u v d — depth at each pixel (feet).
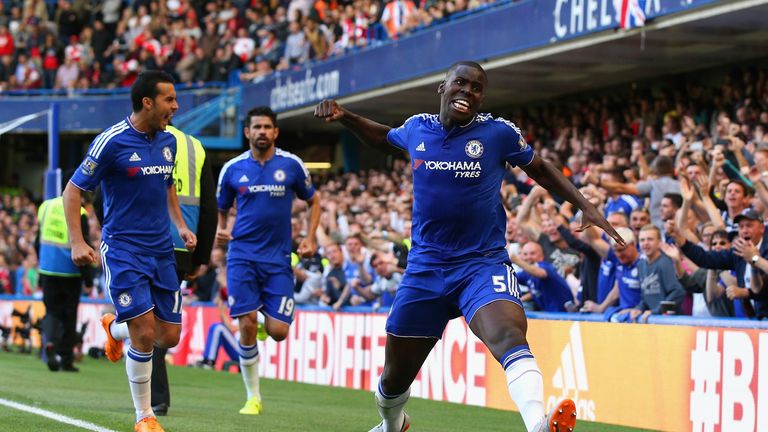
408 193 52.31
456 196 18.44
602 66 53.31
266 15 81.71
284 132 81.92
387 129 19.65
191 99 79.66
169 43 86.02
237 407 31.53
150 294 23.13
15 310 56.59
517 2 50.72
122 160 22.56
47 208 43.50
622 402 28.96
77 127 85.40
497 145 18.48
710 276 29.27
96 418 25.75
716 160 34.09
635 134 51.85
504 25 51.62
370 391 39.24
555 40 48.19
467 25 54.34
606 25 44.93
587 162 48.03
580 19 46.47
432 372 36.88
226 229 30.81
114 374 43.73
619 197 38.86
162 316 23.58
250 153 30.27
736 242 27.25
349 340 41.09
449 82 18.22
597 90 61.00
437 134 18.57
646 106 51.42
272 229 30.01
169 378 43.29
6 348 58.29
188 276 28.40
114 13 93.04
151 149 22.90
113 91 84.99
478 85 18.16
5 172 100.17
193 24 86.48
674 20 42.75
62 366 44.04
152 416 23.04
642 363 28.32
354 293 42.52
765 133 40.60
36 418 25.45
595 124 55.77
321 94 67.15
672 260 29.66
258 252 29.91
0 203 89.30
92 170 22.39
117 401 31.09
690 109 48.96
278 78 72.13
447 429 27.50
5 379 38.47
